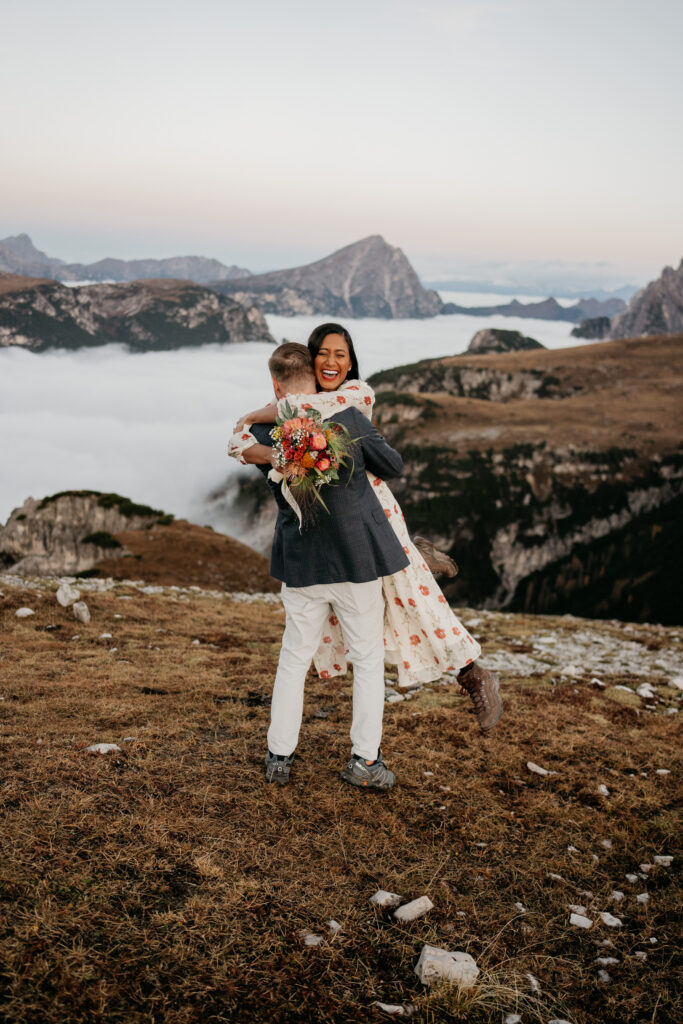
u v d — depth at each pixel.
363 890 3.18
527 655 10.78
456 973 2.57
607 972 2.83
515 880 3.48
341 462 3.54
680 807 4.59
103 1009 2.14
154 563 47.84
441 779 4.61
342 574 3.77
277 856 3.30
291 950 2.63
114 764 4.07
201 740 4.71
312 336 3.83
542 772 4.95
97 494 80.69
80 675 6.41
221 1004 2.27
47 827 3.15
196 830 3.40
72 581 15.30
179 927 2.63
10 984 2.17
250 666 7.43
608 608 184.75
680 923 3.25
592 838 4.05
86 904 2.65
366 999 2.44
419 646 4.15
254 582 46.84
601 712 6.89
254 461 3.83
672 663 10.79
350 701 6.28
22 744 4.22
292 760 4.53
